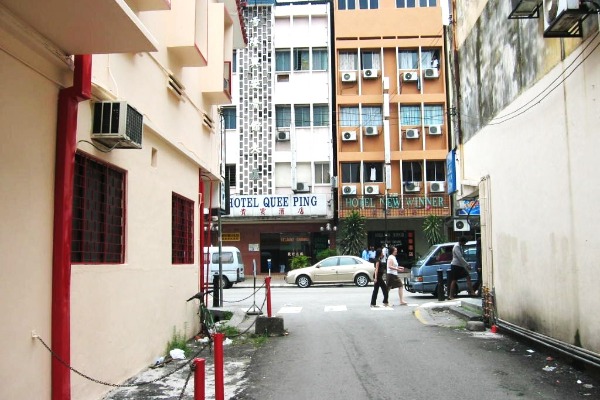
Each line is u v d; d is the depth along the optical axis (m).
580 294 7.52
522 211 9.56
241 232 34.72
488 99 11.45
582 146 7.37
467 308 14.01
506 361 8.52
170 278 9.74
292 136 34.22
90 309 6.50
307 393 7.14
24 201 5.20
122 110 6.63
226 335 11.58
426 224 32.50
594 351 7.16
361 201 33.25
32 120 5.36
